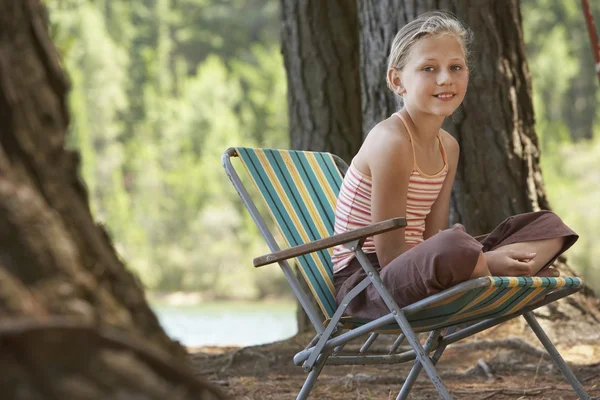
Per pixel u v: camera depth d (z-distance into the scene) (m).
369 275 2.95
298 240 3.42
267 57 42.72
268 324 20.67
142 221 34.53
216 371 5.25
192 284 33.59
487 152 5.53
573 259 25.88
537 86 46.59
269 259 3.15
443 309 2.93
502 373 4.84
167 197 35.06
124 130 44.03
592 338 5.39
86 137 33.66
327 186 3.72
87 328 1.60
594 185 28.97
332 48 6.86
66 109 1.97
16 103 1.80
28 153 1.80
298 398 3.14
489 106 5.52
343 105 6.86
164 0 52.12
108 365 1.61
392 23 5.62
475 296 2.83
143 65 47.31
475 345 5.31
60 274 1.72
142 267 33.53
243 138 39.94
